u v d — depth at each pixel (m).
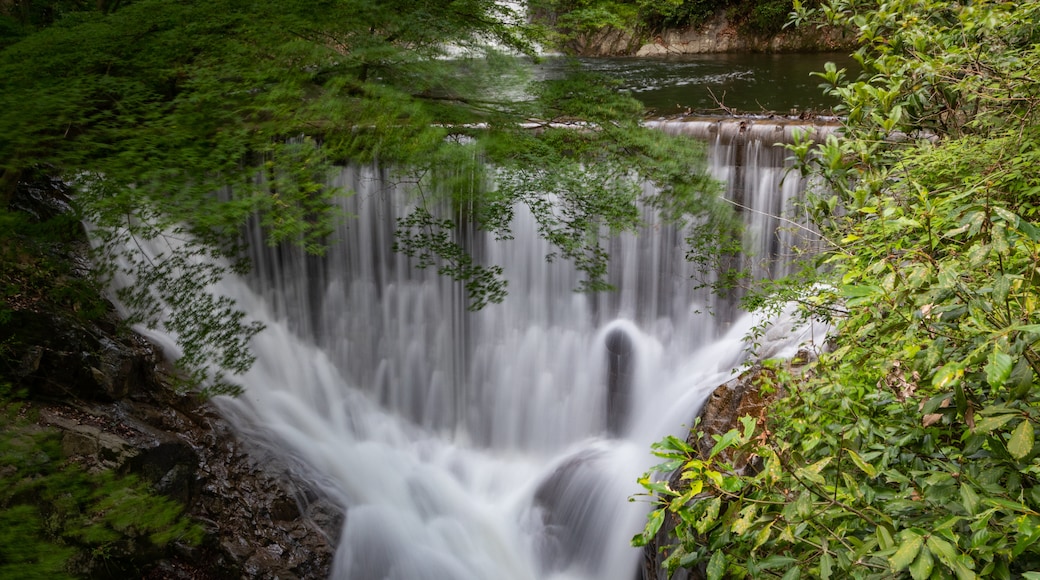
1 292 6.48
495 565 7.98
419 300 9.88
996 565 2.17
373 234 9.62
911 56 5.50
